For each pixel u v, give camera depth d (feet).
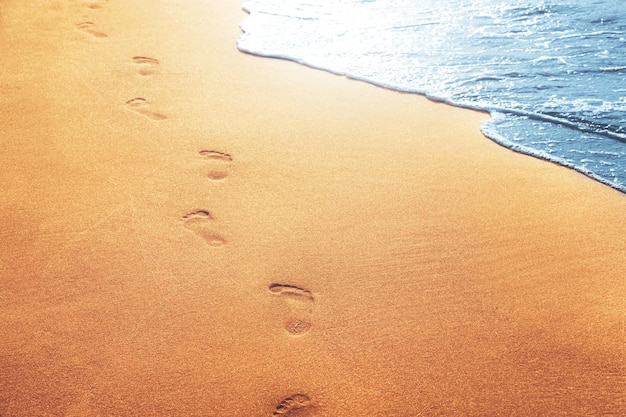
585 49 15.99
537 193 10.98
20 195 10.28
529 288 8.86
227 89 14.08
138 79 14.28
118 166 11.10
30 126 12.23
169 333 7.91
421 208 10.45
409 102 13.98
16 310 8.15
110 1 18.93
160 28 17.21
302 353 7.73
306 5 19.15
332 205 10.41
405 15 18.35
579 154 12.15
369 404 7.16
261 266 9.05
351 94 14.19
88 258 9.04
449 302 8.57
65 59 15.03
